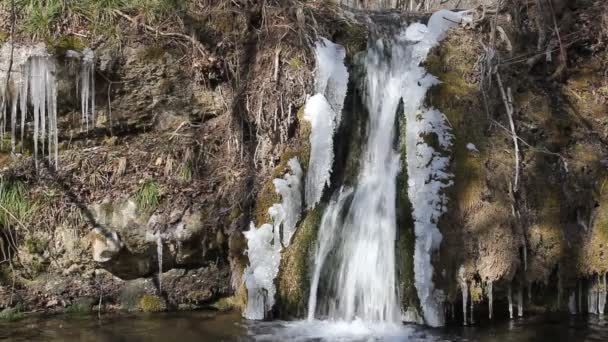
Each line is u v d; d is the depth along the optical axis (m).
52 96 6.18
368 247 5.96
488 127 6.27
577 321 5.79
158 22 6.56
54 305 6.12
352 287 5.90
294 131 6.39
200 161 6.52
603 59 6.96
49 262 6.15
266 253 6.01
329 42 6.69
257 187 6.27
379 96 6.73
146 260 6.19
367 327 5.59
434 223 5.75
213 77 6.61
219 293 6.40
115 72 6.37
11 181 6.17
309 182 6.20
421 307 5.66
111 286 6.24
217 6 6.76
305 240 6.04
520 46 6.96
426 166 5.95
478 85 6.46
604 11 6.93
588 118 6.66
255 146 6.48
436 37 6.77
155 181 6.28
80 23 6.41
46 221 6.14
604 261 6.08
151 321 5.80
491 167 6.05
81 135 6.45
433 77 6.39
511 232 5.84
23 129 6.26
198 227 6.18
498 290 5.89
